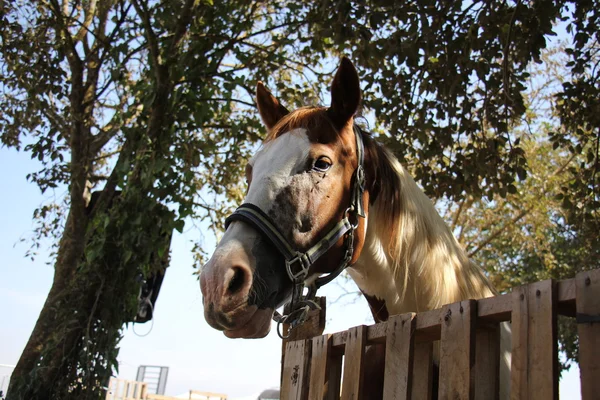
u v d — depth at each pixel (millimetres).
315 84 8336
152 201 6422
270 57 7984
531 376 1446
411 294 2445
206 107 7258
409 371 1886
